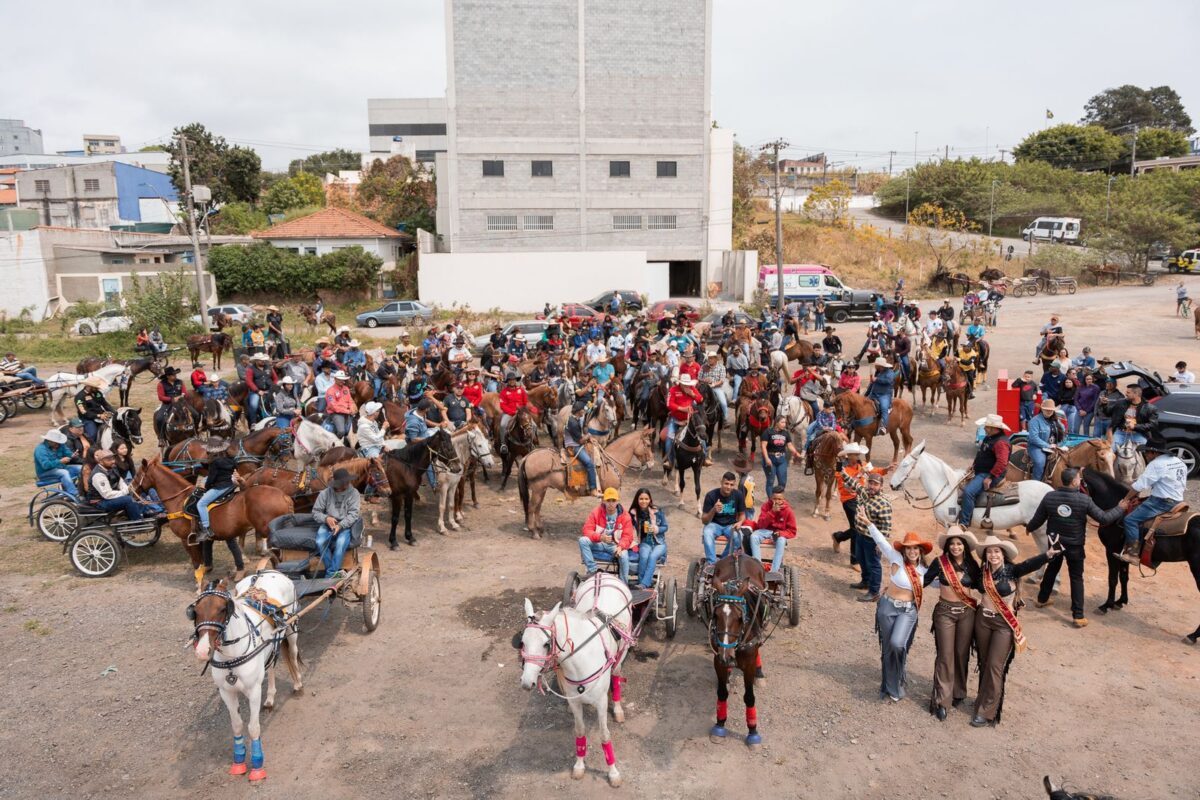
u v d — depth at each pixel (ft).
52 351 120.47
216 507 39.32
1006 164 296.71
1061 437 52.80
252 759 26.61
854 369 63.21
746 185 247.09
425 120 371.15
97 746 28.40
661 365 72.79
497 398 64.90
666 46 180.65
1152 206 224.94
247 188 261.03
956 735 28.68
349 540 34.09
